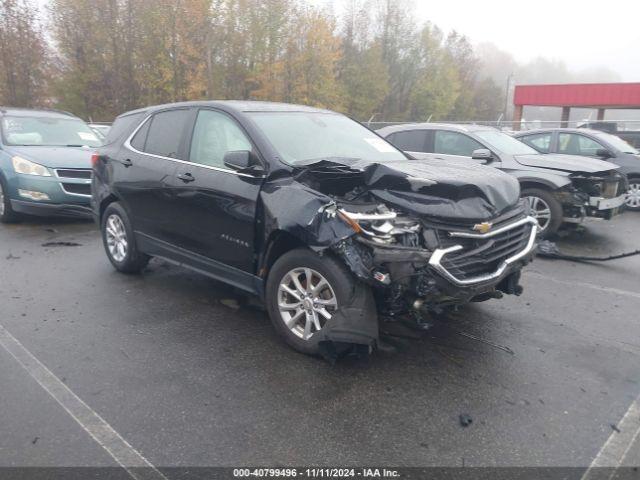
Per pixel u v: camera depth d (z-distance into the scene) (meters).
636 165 10.56
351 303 3.65
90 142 9.62
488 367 3.91
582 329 4.62
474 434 3.11
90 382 3.62
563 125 26.08
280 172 4.14
